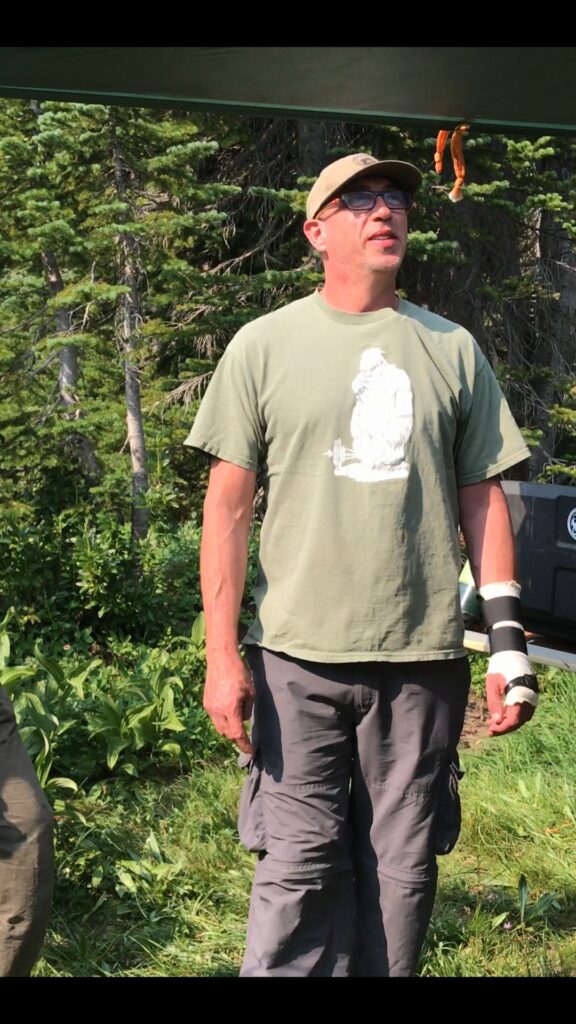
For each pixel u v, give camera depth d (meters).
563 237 11.02
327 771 2.29
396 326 2.29
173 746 4.82
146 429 10.38
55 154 9.05
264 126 10.82
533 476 10.84
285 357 2.28
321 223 2.32
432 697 2.28
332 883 2.29
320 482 2.24
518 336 11.33
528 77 2.47
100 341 9.95
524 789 4.31
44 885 2.29
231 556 2.31
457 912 3.44
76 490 7.86
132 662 6.56
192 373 10.30
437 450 2.27
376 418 2.24
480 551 2.38
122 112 8.82
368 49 2.29
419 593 2.25
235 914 3.47
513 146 9.09
